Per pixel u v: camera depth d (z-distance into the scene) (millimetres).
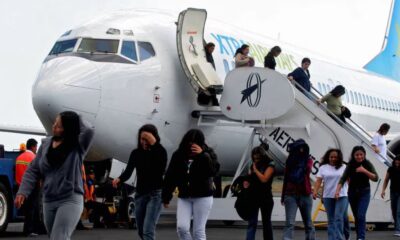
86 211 17250
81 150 7621
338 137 17062
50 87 14555
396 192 16094
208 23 19312
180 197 10008
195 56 17094
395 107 31078
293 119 17156
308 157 12484
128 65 15961
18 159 15078
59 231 7539
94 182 17188
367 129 27828
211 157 10062
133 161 10125
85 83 14969
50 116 14688
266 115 16312
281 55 21719
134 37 16547
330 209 12938
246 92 16531
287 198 12461
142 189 10039
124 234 15250
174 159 9984
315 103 17141
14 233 16109
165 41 17109
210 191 10000
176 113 16859
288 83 16172
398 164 15961
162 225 19266
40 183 15055
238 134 19109
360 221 13664
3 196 14836
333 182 12797
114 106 15438
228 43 19250
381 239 15383
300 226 18531
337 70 26281
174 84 16828
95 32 16406
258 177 12000
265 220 12156
